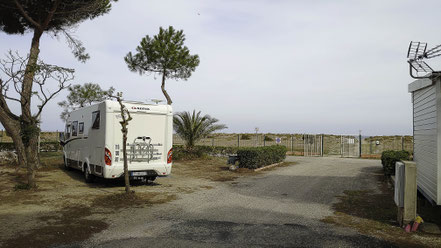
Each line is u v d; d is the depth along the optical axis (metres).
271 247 4.57
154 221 5.96
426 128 6.80
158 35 17.66
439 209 6.72
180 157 17.83
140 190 9.15
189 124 18.11
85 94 18.16
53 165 14.50
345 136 24.84
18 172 11.96
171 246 4.61
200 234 5.18
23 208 6.80
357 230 5.42
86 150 10.41
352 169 14.67
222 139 33.69
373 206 7.30
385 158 11.84
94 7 13.15
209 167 15.06
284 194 8.79
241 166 14.03
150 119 9.56
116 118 9.05
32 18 13.16
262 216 6.39
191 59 18.12
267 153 15.03
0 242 4.66
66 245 4.61
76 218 6.07
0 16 13.20
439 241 4.86
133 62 17.83
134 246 4.60
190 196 8.41
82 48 14.47
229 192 9.05
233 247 4.57
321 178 11.83
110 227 5.54
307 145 25.66
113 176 8.95
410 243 4.77
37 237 4.91
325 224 5.81
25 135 8.96
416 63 6.08
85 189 9.19
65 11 12.90
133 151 9.25
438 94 5.79
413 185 5.47
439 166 5.72
